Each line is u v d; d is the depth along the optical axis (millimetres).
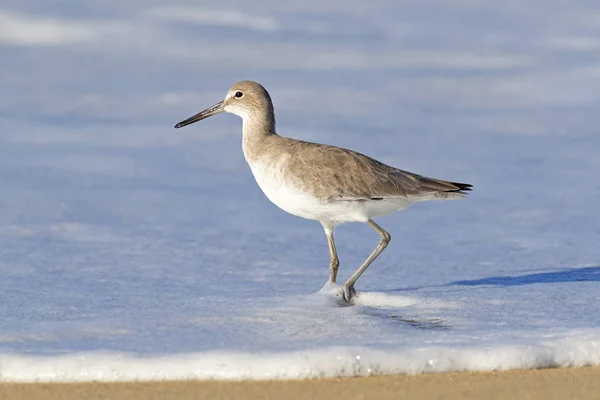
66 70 27719
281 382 9031
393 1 34688
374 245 15109
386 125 23172
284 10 33406
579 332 10125
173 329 10414
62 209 16766
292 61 29156
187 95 25828
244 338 10070
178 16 32250
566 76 28125
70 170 19266
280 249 14805
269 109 13289
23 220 16016
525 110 24875
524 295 12023
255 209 17094
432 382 9039
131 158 20328
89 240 15039
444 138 22172
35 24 30547
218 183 18688
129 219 16312
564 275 13133
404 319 10922
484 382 9039
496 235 15555
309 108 24469
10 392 8805
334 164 12383
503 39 31609
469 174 19391
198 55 29359
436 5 34594
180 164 19969
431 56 29922
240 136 22469
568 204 17281
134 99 25438
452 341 9844
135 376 9141
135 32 30891
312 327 10539
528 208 17094
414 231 15883
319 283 12875
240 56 29359
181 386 8938
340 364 9258
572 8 34312
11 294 12016
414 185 12516
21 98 25062
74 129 22625
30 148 20828
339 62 29156
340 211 12453
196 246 14867
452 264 13930
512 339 9883
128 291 12250
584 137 22281
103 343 9883
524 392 8789
